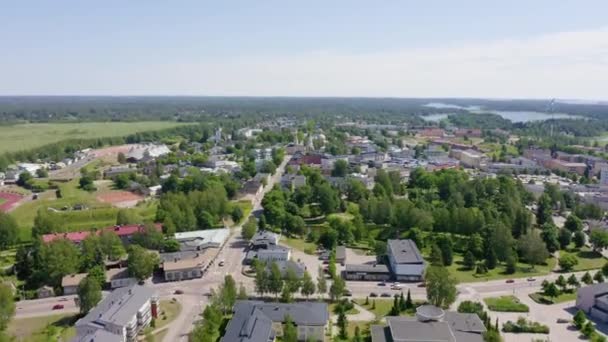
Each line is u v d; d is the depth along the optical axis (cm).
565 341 16175
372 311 18338
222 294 17675
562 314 18312
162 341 16138
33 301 19588
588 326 16450
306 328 16112
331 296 19088
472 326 15862
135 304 16738
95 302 17912
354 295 19888
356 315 18012
